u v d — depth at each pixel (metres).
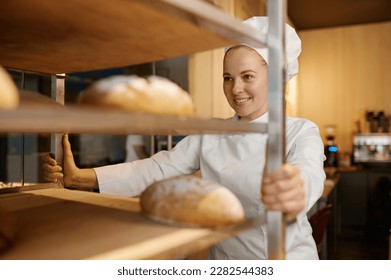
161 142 3.17
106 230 0.70
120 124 0.48
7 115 0.39
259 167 1.17
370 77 5.59
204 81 3.20
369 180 4.93
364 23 5.59
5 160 3.17
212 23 0.62
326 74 5.80
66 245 0.62
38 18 0.60
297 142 1.19
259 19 1.28
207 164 1.31
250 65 1.20
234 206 0.71
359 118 5.64
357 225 4.96
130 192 1.27
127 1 0.53
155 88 0.69
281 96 0.74
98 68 1.08
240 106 1.27
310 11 5.03
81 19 0.61
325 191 3.29
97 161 3.47
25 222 0.76
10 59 0.95
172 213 0.72
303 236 1.22
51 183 1.20
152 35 0.71
